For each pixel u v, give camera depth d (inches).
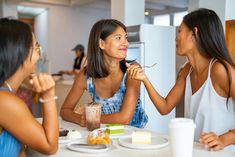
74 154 40.0
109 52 62.2
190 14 56.4
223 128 54.6
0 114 36.4
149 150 41.5
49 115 39.4
